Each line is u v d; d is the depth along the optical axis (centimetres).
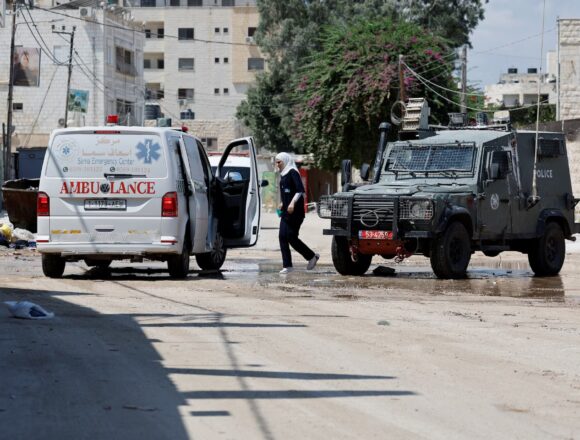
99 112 11200
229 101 16550
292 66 11244
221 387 1202
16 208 4462
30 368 1298
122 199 2594
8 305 1794
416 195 2764
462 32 10912
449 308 2078
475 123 3416
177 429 994
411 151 3027
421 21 10894
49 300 2081
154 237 2595
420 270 3216
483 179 2898
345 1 11469
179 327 1695
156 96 16462
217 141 14062
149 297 2180
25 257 3531
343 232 2822
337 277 2845
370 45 7019
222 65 16550
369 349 1500
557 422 1066
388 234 2764
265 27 11638
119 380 1234
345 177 3020
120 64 11744
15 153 10356
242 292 2344
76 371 1285
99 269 3052
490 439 984
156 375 1270
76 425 1004
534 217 3061
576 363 1429
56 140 2617
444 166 2944
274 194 10394
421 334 1670
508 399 1173
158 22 16588
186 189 2700
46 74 11181
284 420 1040
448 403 1143
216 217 3025
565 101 8069
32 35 11075
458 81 7700
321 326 1739
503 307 2123
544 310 2081
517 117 11644
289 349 1485
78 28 11144
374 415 1073
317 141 7350
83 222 2598
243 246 3084
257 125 11912
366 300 2212
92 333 1609
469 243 2842
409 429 1014
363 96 7019
